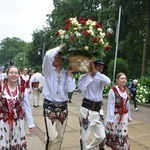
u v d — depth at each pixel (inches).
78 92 735.7
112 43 965.8
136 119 340.5
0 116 130.3
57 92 145.9
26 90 136.5
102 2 951.6
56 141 153.3
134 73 1013.8
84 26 142.3
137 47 956.6
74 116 334.6
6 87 131.9
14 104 130.4
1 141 128.5
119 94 171.0
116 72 685.3
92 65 152.7
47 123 145.0
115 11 883.4
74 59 143.0
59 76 146.9
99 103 159.0
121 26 968.3
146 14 903.7
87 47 137.4
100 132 157.1
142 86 556.7
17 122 131.8
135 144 217.6
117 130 173.5
